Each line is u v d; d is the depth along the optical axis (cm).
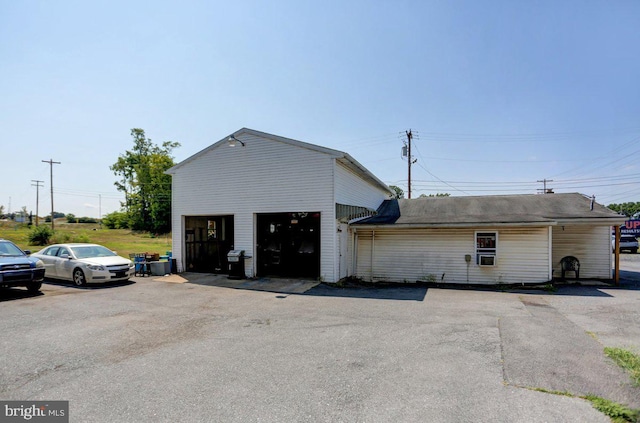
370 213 1516
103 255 1180
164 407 338
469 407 332
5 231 4412
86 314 722
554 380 387
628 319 665
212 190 1309
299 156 1173
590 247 1312
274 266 1333
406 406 336
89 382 397
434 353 480
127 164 5378
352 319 677
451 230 1248
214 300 873
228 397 358
